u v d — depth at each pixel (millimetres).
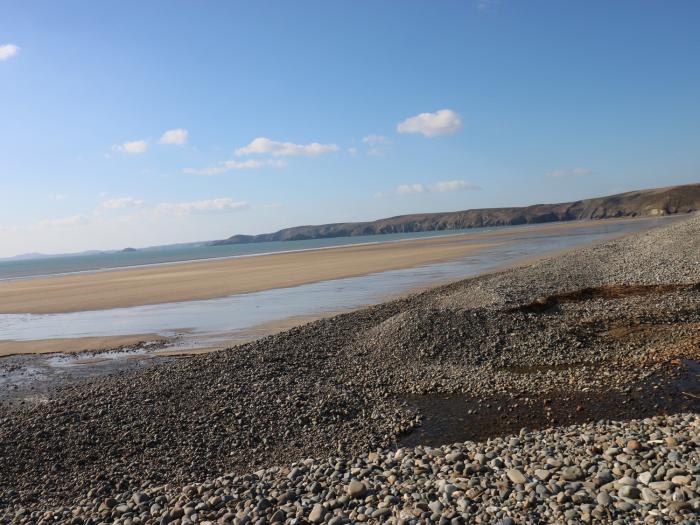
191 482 9148
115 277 61500
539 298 20672
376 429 11000
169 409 12375
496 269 37656
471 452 8500
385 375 14484
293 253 94312
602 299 20766
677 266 25484
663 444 7816
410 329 17141
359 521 6594
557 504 6371
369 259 58844
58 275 78750
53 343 22859
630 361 13938
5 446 10875
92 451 10539
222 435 11039
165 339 22109
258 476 8594
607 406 11227
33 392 15469
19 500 8883
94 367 18281
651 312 17844
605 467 7285
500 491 6840
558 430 9641
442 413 11719
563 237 77188
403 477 7770
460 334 16688
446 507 6602
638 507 6094
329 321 21484
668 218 136375
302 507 7125
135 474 9555
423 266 44844
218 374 14797
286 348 17531
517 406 11719
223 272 55656
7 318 32250
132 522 7422
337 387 13578
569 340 15844
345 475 8070
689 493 6117
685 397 11242
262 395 12984
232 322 24766
